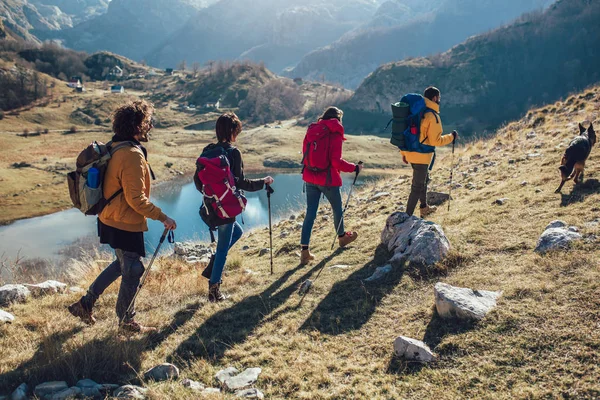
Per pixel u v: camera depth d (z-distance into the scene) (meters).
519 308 3.90
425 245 5.40
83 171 4.10
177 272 7.08
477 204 7.09
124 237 4.24
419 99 6.13
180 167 83.75
